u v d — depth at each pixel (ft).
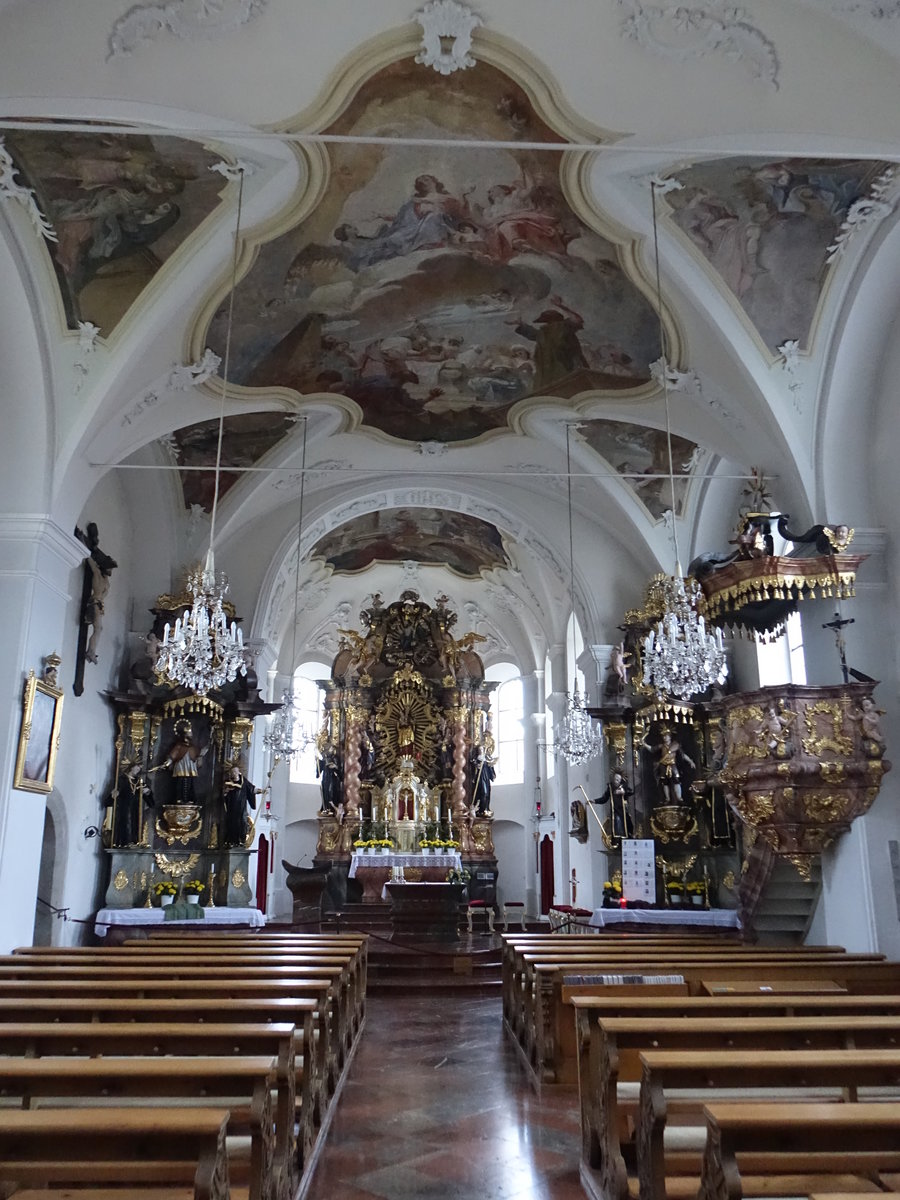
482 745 87.97
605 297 39.52
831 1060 13.74
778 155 27.48
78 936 48.01
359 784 86.22
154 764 54.85
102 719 51.78
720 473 51.37
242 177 31.40
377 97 28.60
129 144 29.35
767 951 32.40
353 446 54.95
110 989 22.39
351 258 37.86
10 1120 10.87
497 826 90.22
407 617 88.99
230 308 38.45
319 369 46.11
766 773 35.12
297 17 24.94
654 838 55.26
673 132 28.37
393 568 87.71
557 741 55.11
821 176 31.32
